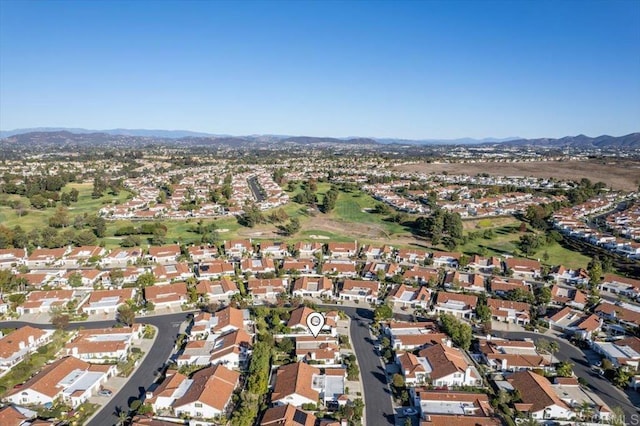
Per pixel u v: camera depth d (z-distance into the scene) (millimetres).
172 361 128125
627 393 115812
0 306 158500
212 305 159000
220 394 107938
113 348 128625
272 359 127938
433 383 116562
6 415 97500
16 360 126062
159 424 97500
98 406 107312
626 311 157750
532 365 124812
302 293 176250
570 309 160250
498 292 179125
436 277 188750
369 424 102500
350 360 127125
